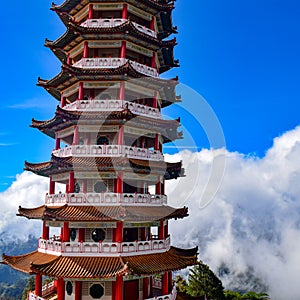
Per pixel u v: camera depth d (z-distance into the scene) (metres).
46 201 39.31
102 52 41.06
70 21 38.25
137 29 39.25
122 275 31.16
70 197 35.38
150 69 40.75
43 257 36.09
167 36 44.94
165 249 37.00
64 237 35.34
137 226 36.78
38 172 40.00
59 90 42.75
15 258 38.34
